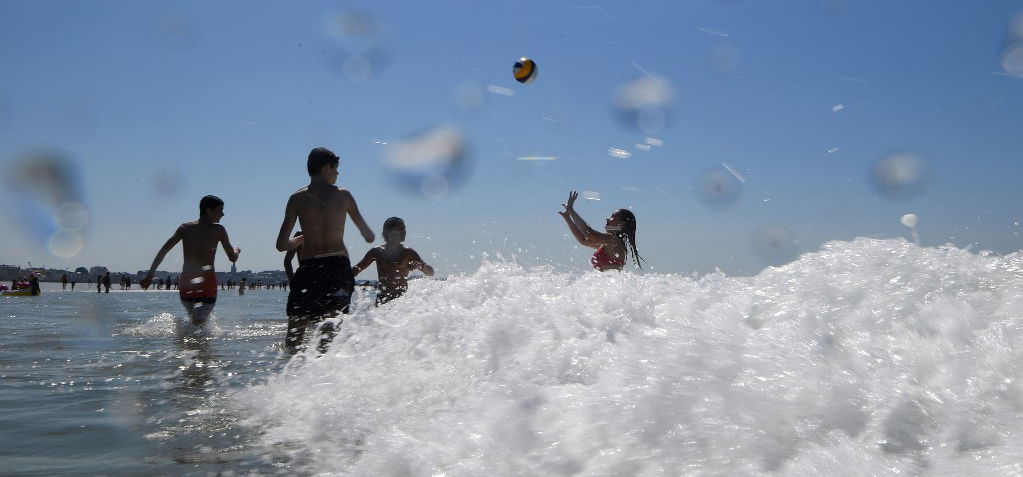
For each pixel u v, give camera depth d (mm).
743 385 1282
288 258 4234
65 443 1559
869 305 1579
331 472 1299
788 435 1093
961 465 937
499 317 2133
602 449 1177
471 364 1910
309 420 1722
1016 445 955
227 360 2971
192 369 2689
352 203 3662
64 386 2291
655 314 1920
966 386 1142
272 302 12312
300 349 3375
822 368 1300
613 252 3975
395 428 1539
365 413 1752
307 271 3521
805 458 1021
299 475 1287
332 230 3564
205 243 4809
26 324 5227
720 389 1282
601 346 1722
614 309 2006
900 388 1176
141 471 1334
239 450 1480
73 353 3211
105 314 6723
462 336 2094
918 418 1078
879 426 1074
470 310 2314
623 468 1104
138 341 3834
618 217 4035
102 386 2283
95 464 1389
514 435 1321
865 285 1703
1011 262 1720
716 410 1210
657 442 1155
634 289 2168
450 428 1456
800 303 1690
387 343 2307
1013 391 1095
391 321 2480
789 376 1284
